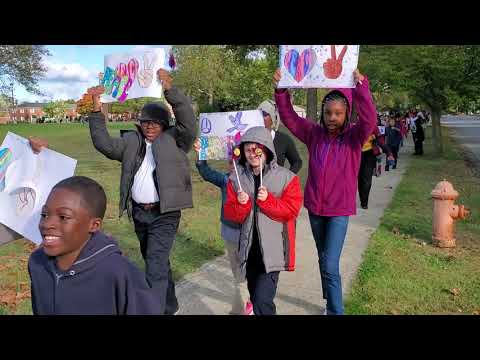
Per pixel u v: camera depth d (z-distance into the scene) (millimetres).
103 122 4176
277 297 4863
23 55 32094
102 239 2266
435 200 6730
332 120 3926
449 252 6430
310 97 18500
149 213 4094
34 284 2258
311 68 4066
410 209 9172
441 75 17953
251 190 3574
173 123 4461
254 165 3570
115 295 2197
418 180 13211
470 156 20781
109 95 4188
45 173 3131
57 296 2188
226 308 4574
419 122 20609
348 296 4859
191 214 8625
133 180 4105
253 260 3635
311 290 5066
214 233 7285
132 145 4129
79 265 2168
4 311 4465
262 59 42281
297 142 23531
